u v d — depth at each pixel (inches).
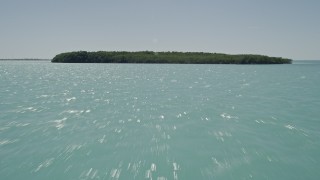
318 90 1074.7
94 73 2293.3
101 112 631.8
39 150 378.6
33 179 295.4
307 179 292.7
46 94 948.6
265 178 294.4
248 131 467.5
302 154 359.9
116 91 1043.9
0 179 295.7
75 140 420.5
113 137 436.1
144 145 398.0
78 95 925.8
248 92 1011.3
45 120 548.1
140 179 292.7
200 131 469.4
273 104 740.0
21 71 2652.6
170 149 381.4
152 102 776.9
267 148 382.3
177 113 620.4
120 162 337.1
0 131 468.8
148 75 2023.9
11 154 363.9
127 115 599.2
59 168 321.1
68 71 2655.0
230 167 321.4
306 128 485.4
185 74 2134.6
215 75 2014.0
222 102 774.5
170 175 302.2
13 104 734.5
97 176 300.7
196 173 306.3
